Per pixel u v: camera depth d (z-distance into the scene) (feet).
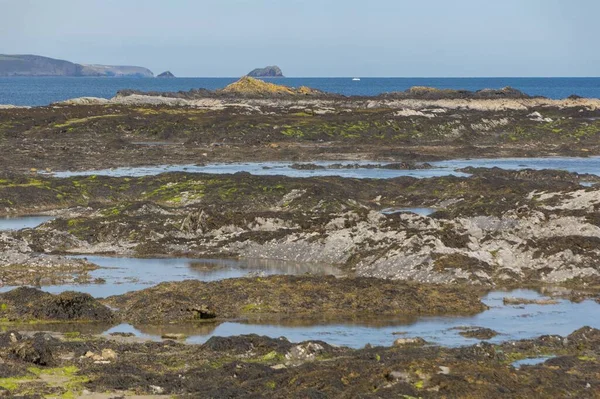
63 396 96.78
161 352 116.26
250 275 163.73
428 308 142.51
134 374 104.17
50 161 327.06
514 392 91.56
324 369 99.09
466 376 93.25
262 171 314.14
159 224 200.75
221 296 144.25
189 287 148.15
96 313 135.54
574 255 168.66
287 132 406.21
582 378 100.94
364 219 192.03
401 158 354.74
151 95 607.78
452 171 316.40
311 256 180.34
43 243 190.70
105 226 198.39
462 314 140.67
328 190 242.58
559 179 284.61
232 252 186.50
